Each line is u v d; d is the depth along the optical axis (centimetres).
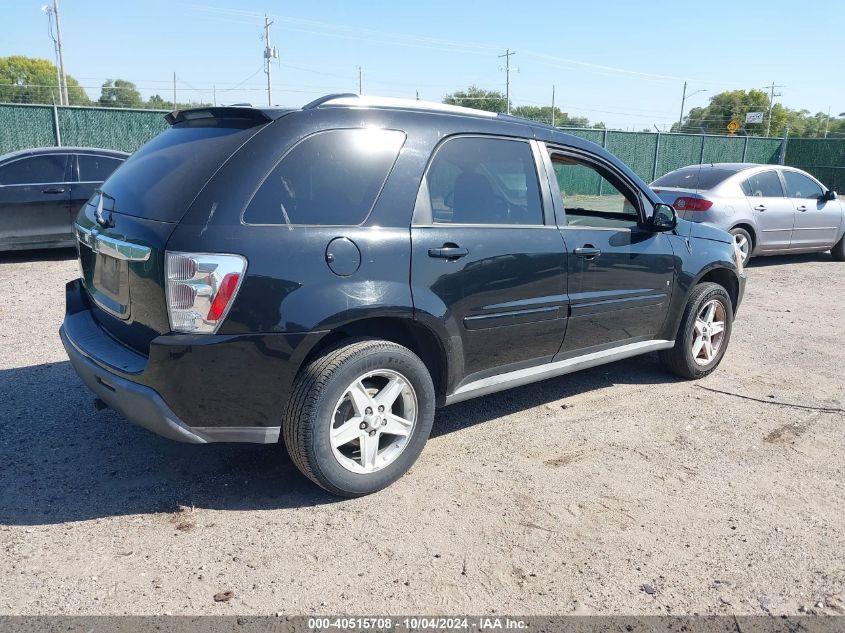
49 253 1027
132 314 324
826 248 1167
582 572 298
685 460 410
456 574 293
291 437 329
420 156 363
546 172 426
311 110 338
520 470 389
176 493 352
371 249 337
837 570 306
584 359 459
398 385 354
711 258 534
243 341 307
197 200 306
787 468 404
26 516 325
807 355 634
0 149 1727
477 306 380
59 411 447
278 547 308
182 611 264
